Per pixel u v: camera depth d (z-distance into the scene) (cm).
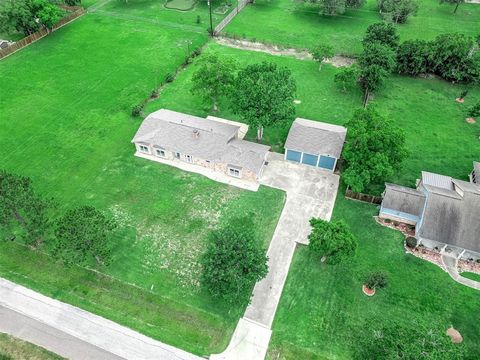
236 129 5100
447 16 8369
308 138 4828
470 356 3266
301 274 3838
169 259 3959
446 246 3891
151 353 3297
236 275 3288
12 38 7444
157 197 4575
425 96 6119
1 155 4975
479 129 5512
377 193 4606
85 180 4741
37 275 3800
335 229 3656
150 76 6406
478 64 6106
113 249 4031
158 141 4925
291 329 3444
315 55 6500
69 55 6862
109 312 3553
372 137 4231
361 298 3650
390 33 6569
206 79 5191
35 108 5709
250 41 7419
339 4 7769
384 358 2672
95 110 5712
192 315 3534
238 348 3331
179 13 8256
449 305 3600
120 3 8650
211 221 4322
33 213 3638
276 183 4741
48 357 3253
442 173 4869
